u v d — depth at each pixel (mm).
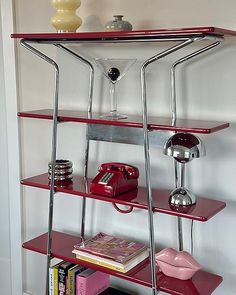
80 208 2090
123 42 1671
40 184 1864
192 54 1591
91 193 1743
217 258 1759
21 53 2113
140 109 1833
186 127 1474
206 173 1726
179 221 1775
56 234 2111
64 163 1928
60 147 2088
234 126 1640
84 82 1967
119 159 1927
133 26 1781
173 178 1807
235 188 1677
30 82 2119
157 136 1747
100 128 1905
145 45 1778
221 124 1546
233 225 1705
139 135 1806
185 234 1820
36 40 1707
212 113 1678
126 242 1885
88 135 1946
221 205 1629
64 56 2002
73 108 2016
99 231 2051
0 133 2246
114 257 1748
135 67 1816
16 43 2105
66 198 2129
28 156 2201
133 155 1888
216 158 1696
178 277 1682
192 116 1720
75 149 2045
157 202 1658
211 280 1698
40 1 2004
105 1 1832
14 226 2287
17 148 2189
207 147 1706
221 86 1644
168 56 1730
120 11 1803
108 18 1838
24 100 2152
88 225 2080
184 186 1781
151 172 1851
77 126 2020
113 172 1757
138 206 1619
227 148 1668
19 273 2324
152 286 1624
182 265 1676
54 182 1871
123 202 1653
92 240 1905
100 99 1935
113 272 1731
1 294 2418
